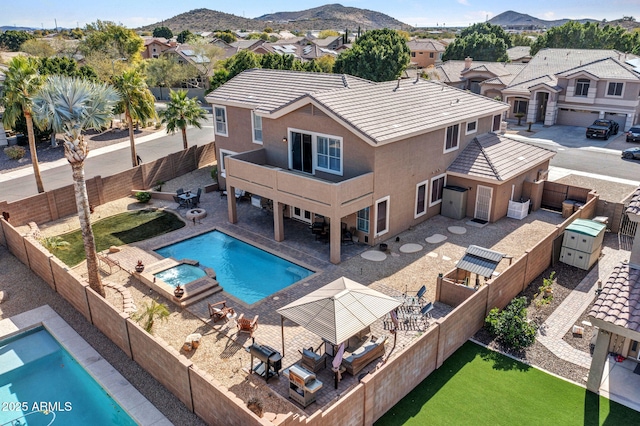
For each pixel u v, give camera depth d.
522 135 48.16
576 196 28.19
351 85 27.36
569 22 92.69
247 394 14.38
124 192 32.81
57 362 16.89
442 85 31.47
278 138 27.25
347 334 13.99
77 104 17.62
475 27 118.56
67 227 27.70
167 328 17.89
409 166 25.27
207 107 70.81
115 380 15.30
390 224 25.33
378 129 22.97
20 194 33.34
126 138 50.09
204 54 80.44
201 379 12.84
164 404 14.22
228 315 18.12
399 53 68.62
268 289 21.20
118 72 69.38
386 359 15.70
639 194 14.95
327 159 25.22
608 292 14.18
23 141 45.94
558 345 16.69
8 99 28.23
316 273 22.00
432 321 17.92
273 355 14.95
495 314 17.12
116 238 26.23
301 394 13.80
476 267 18.59
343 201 22.09
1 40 121.62
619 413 13.55
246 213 29.67
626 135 45.62
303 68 65.00
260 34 172.62
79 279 18.61
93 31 87.00
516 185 28.30
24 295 20.62
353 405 12.09
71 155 17.77
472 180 27.38
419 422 13.16
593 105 50.06
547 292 19.62
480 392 14.34
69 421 14.15
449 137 27.53
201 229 27.41
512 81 56.66
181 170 37.25
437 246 24.50
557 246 22.23
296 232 26.73
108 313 16.84
